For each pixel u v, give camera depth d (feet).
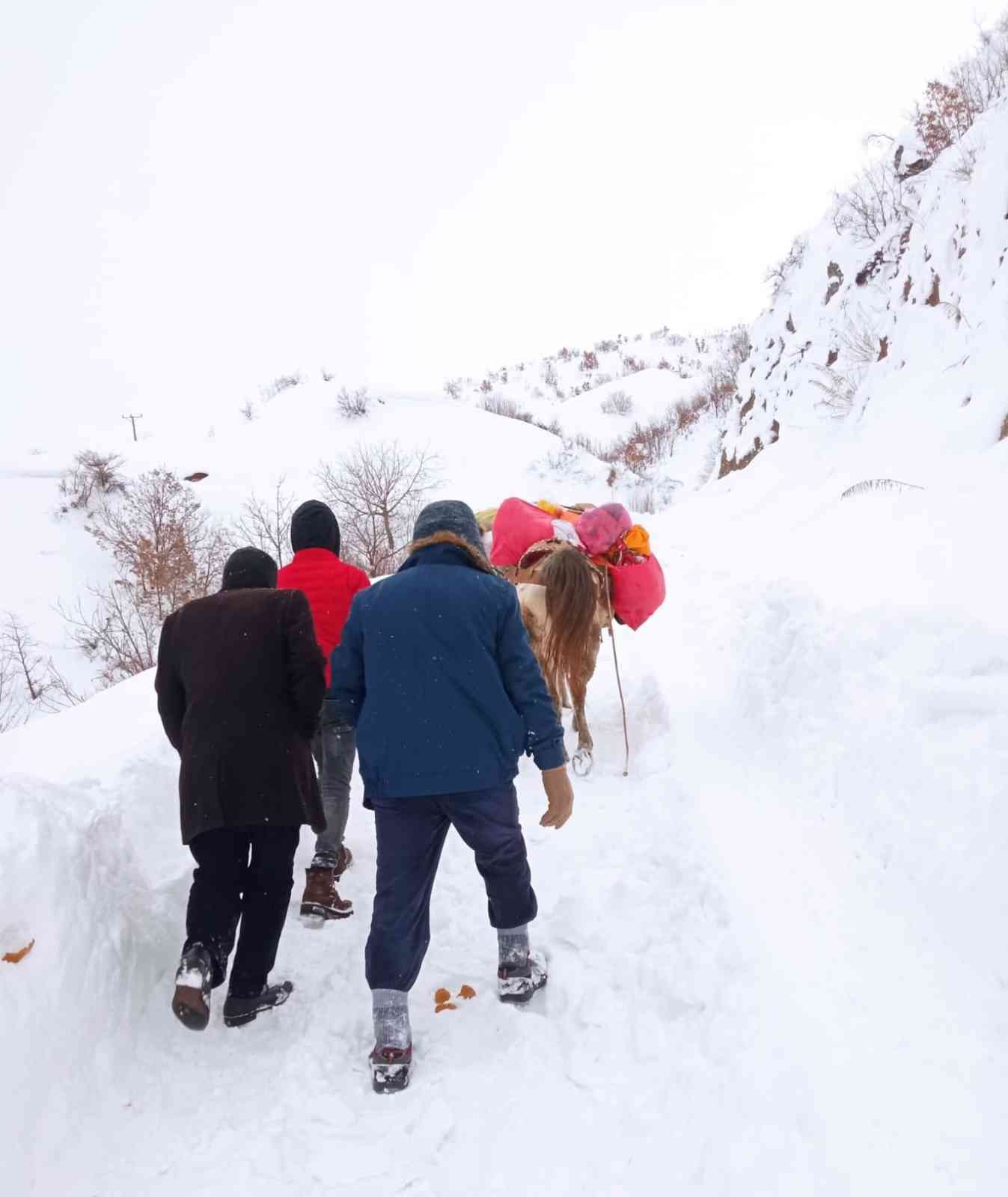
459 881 14.51
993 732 11.18
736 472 46.06
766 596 18.60
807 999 9.23
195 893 11.17
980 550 18.58
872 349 38.24
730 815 13.43
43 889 10.54
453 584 10.69
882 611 15.15
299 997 11.95
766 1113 8.06
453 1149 9.00
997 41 43.21
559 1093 9.52
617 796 16.28
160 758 15.58
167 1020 11.39
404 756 10.22
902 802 11.53
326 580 15.05
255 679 11.62
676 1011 10.12
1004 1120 7.38
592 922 12.16
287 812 11.39
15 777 12.06
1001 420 24.79
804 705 14.88
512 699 10.84
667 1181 8.00
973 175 33.73
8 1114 8.78
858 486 27.86
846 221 46.52
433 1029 11.07
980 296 29.94
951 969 9.16
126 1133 9.64
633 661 23.40
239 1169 9.01
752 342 52.95
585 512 21.67
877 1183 7.07
